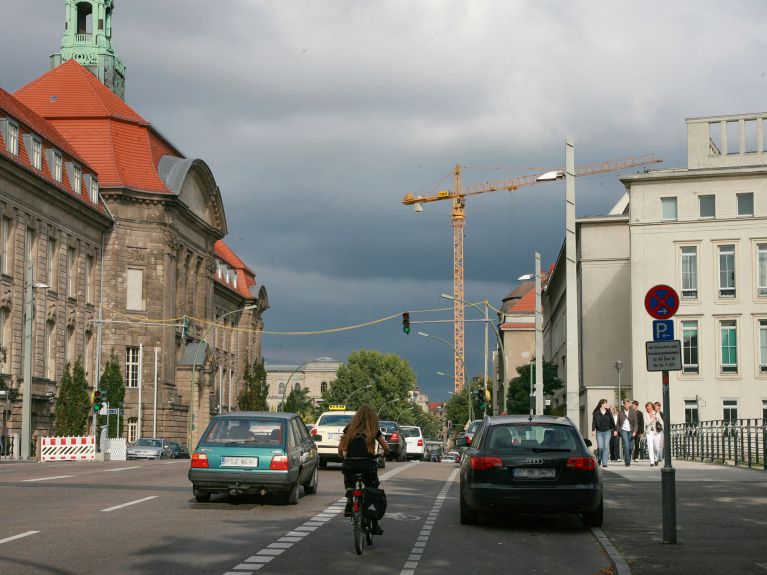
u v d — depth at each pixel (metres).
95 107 84.12
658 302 14.91
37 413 66.56
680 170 69.88
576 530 16.69
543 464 16.44
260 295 129.00
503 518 18.52
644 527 16.61
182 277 88.88
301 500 22.08
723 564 12.40
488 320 59.69
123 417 74.75
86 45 96.25
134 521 17.12
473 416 114.06
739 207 69.31
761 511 18.78
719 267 69.25
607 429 33.69
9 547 13.66
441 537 15.67
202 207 95.00
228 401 115.31
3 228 62.41
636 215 70.50
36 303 67.19
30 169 64.06
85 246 76.38
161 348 82.38
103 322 75.94
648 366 14.48
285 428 21.02
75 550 13.46
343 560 13.06
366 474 14.38
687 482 25.97
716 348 68.69
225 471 20.12
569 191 31.34
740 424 33.62
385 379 184.75
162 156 87.50
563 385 95.25
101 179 80.56
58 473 31.47
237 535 15.45
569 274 31.30
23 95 85.38
